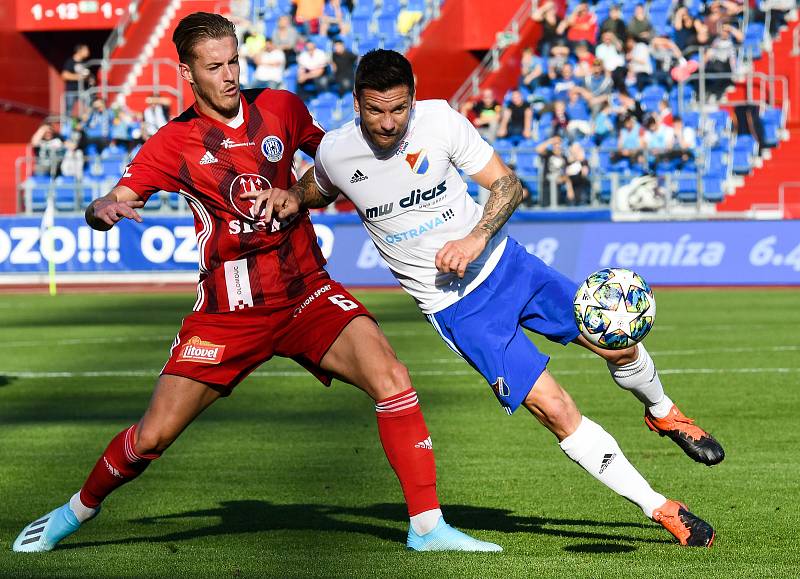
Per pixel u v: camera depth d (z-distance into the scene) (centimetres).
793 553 949
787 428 1616
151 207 4494
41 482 1350
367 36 5494
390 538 1048
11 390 2120
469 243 933
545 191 4259
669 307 3372
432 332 2928
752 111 4697
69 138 5256
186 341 974
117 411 1891
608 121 4616
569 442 977
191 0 5903
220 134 965
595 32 5044
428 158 962
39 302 3872
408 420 966
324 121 5003
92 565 927
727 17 4959
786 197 4600
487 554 950
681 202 4400
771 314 3162
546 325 1021
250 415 1836
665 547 977
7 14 6159
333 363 979
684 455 1445
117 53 5856
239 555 962
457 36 5469
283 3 5694
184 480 1358
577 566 893
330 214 4131
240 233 970
